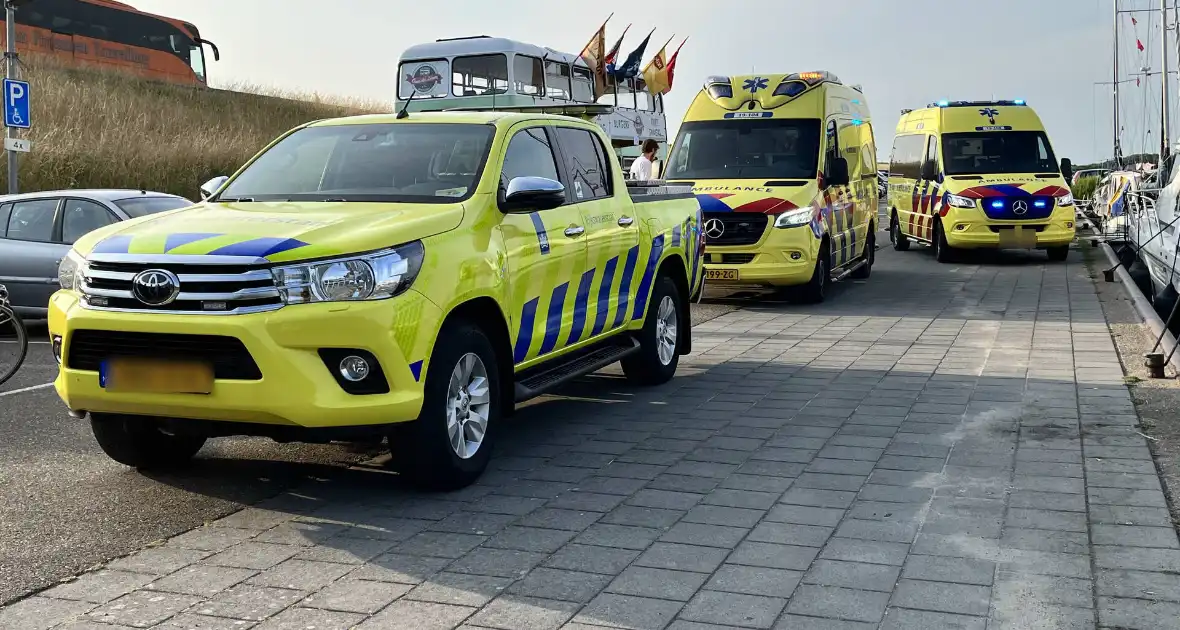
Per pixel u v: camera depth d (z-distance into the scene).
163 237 5.43
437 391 5.66
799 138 15.25
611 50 28.61
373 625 4.10
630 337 8.35
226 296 5.15
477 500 5.76
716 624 4.09
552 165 7.25
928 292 16.09
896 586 4.45
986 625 4.04
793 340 11.42
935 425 7.31
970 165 21.28
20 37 32.25
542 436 7.23
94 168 25.55
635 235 8.15
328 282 5.22
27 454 6.81
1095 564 4.66
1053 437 6.91
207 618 4.18
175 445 6.37
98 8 35.19
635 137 29.66
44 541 5.09
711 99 15.91
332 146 6.89
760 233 14.15
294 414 5.16
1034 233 20.19
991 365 9.60
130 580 4.59
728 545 4.98
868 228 18.19
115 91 31.92
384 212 5.90
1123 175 24.62
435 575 4.64
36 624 4.12
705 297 15.80
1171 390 8.31
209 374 5.21
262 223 5.60
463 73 23.27
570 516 5.45
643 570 4.67
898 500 5.64
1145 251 14.55
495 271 6.14
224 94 40.06
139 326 5.22
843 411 7.83
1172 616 4.10
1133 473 6.05
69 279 5.71
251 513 5.56
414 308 5.45
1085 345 10.65
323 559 4.85
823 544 4.98
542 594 4.41
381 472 6.36
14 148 15.36
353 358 5.28
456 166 6.51
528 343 6.64
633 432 7.31
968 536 5.05
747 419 7.64
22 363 9.82
